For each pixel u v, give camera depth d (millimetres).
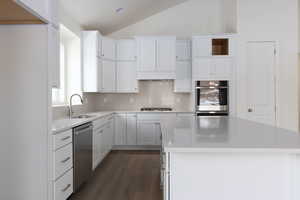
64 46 5117
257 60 5586
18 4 2049
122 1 4773
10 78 2584
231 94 5598
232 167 1686
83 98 5371
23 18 2416
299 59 5824
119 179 3869
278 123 5562
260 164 1682
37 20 2480
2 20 2467
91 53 5344
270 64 5574
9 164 2590
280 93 5566
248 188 1688
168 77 5914
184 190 1688
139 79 5980
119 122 5871
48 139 2561
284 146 1611
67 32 4715
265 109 5586
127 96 6441
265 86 5582
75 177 3154
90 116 4629
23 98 2580
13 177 2588
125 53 6023
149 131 5836
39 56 2570
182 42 6016
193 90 5660
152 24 6430
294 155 1652
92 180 3828
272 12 5543
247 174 1684
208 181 1687
